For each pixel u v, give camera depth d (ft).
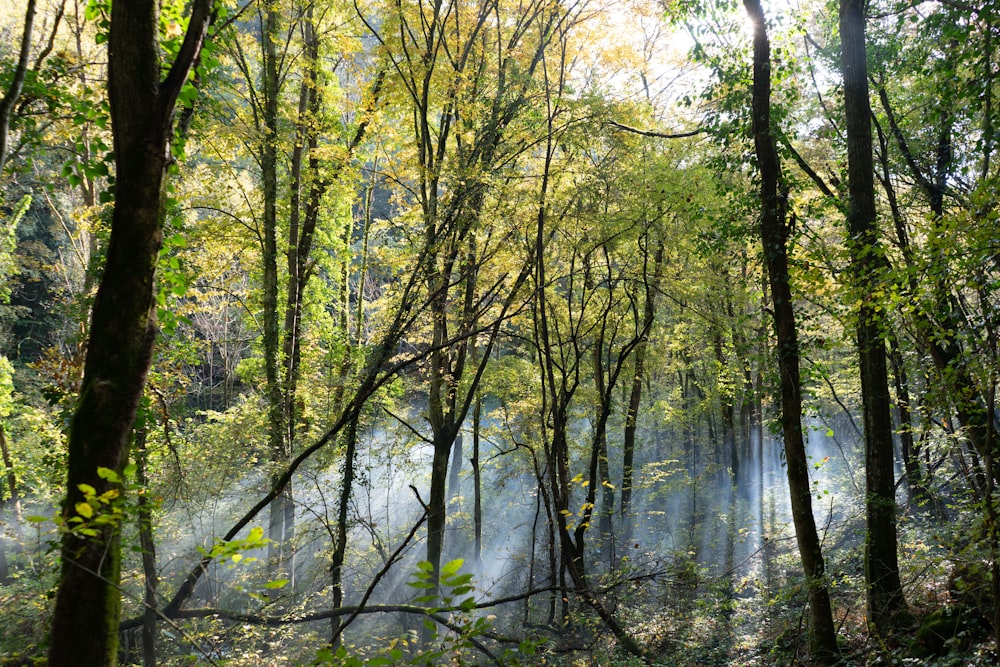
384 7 48.34
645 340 59.11
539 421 54.70
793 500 29.68
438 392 46.73
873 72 37.37
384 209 83.92
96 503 9.89
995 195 18.02
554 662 34.32
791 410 29.58
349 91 55.98
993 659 22.53
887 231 35.29
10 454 50.72
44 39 46.24
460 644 12.07
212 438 44.73
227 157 47.42
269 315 49.14
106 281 13.46
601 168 46.70
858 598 37.19
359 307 71.72
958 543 27.30
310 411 50.80
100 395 12.85
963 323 23.71
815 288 27.78
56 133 29.27
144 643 29.68
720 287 52.80
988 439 18.45
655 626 38.99
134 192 13.46
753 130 31.89
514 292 45.55
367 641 41.09
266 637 35.32
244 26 53.78
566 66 52.24
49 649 12.14
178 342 32.42
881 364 31.24
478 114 45.70
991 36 30.35
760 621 39.52
